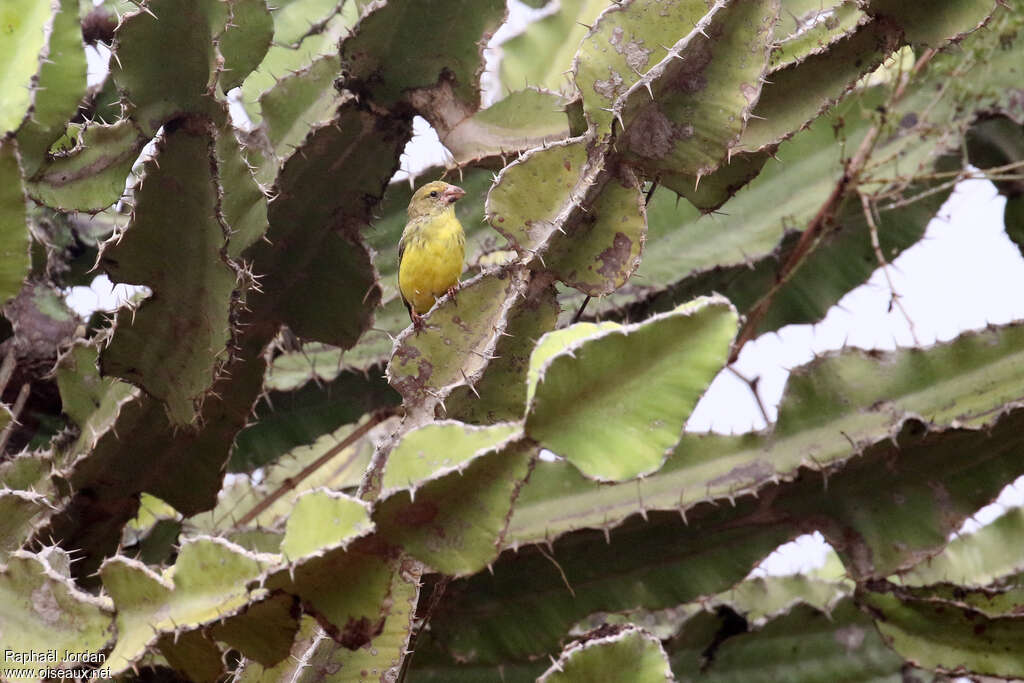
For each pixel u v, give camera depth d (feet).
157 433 27.50
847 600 33.78
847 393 28.81
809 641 33.68
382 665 22.90
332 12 40.27
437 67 30.07
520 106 31.19
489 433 19.24
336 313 30.30
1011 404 27.43
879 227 38.17
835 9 27.48
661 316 19.34
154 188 24.56
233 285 25.16
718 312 19.52
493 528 19.10
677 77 24.59
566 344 19.40
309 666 22.80
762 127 26.96
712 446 28.71
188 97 24.52
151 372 26.30
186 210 24.81
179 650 19.81
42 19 23.52
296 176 29.35
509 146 30.89
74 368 28.45
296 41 41.96
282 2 42.68
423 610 28.89
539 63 39.93
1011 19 39.04
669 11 24.77
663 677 20.83
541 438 19.13
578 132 26.12
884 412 28.48
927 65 39.86
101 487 27.86
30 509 24.90
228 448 28.35
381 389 37.27
